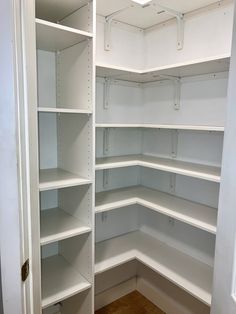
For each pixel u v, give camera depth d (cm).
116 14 175
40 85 163
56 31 124
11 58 69
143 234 222
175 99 190
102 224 207
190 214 160
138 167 226
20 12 72
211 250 176
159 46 196
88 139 144
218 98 165
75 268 167
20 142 73
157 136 209
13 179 72
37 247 107
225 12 154
